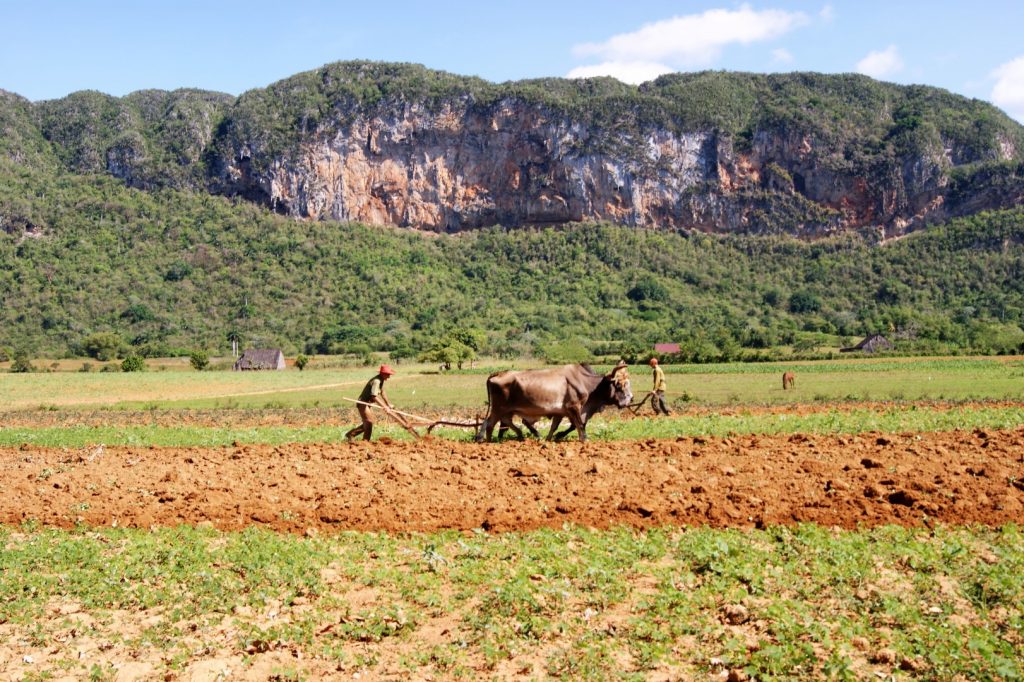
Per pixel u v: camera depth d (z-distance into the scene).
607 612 8.30
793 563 9.21
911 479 12.61
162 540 10.64
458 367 77.69
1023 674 6.88
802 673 7.04
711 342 100.69
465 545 9.92
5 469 16.50
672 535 10.37
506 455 15.77
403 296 148.50
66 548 10.27
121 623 8.34
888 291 154.12
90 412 40.94
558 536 10.34
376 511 11.70
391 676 7.25
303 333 129.25
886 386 41.72
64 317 127.00
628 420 22.94
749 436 18.27
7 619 8.38
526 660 7.45
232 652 7.71
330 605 8.59
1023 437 16.66
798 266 175.00
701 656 7.39
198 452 18.27
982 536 10.20
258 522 11.51
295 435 21.92
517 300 157.25
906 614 7.97
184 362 99.00
